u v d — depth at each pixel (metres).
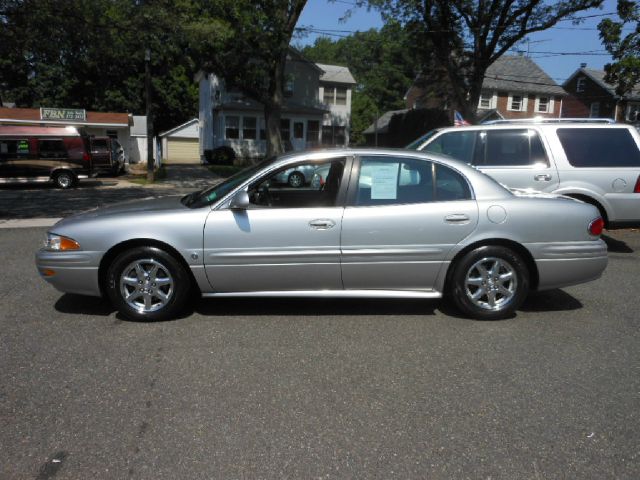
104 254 4.64
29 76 47.25
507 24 28.27
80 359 3.96
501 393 3.49
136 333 4.50
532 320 4.92
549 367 3.90
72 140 20.11
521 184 7.40
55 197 16.61
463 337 4.48
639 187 7.24
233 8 21.88
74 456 2.76
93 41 15.98
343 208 4.70
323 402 3.35
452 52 31.16
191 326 4.68
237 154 36.91
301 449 2.85
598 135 7.41
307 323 4.79
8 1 14.00
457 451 2.84
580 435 3.00
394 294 4.82
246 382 3.61
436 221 4.70
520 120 7.72
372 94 65.75
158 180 23.70
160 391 3.47
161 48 19.17
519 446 2.89
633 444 2.91
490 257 4.76
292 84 37.50
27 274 6.37
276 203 5.24
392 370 3.83
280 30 24.09
